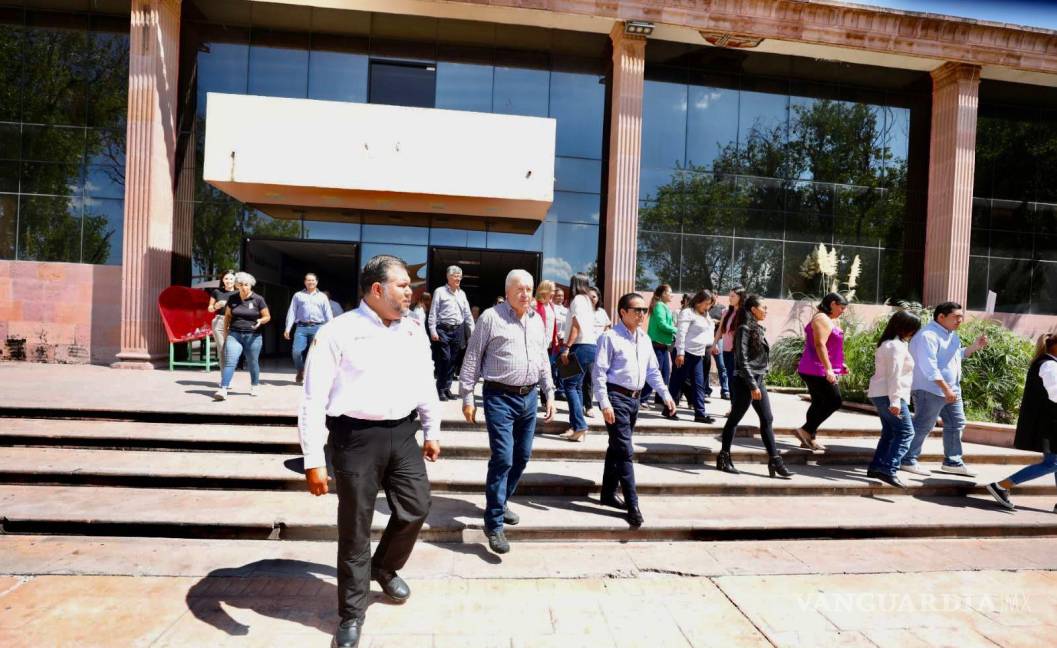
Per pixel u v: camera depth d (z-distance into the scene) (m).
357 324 2.78
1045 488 5.51
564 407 7.42
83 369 9.42
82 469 4.57
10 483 4.47
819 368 5.86
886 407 5.36
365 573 2.74
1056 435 4.83
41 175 10.61
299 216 10.99
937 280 12.19
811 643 2.91
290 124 9.33
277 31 11.02
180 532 3.88
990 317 11.85
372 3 10.62
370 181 9.49
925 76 12.66
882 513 4.77
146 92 9.79
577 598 3.31
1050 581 3.78
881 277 12.56
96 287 10.51
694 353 6.88
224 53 10.92
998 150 13.16
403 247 11.23
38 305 10.41
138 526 3.88
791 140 12.35
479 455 5.48
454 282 7.70
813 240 12.40
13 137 10.60
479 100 11.42
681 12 10.84
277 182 9.27
